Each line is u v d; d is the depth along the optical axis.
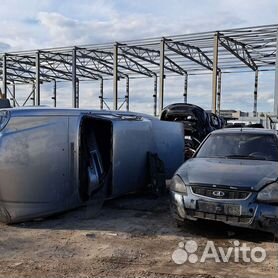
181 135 10.80
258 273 4.31
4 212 6.17
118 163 7.70
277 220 5.17
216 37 19.77
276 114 16.55
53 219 6.58
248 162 6.26
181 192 5.72
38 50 25.64
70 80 38.66
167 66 30.08
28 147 6.23
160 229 5.98
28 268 4.43
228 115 30.16
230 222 5.29
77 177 6.63
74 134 6.61
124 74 34.03
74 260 4.68
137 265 4.53
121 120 7.90
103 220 6.54
